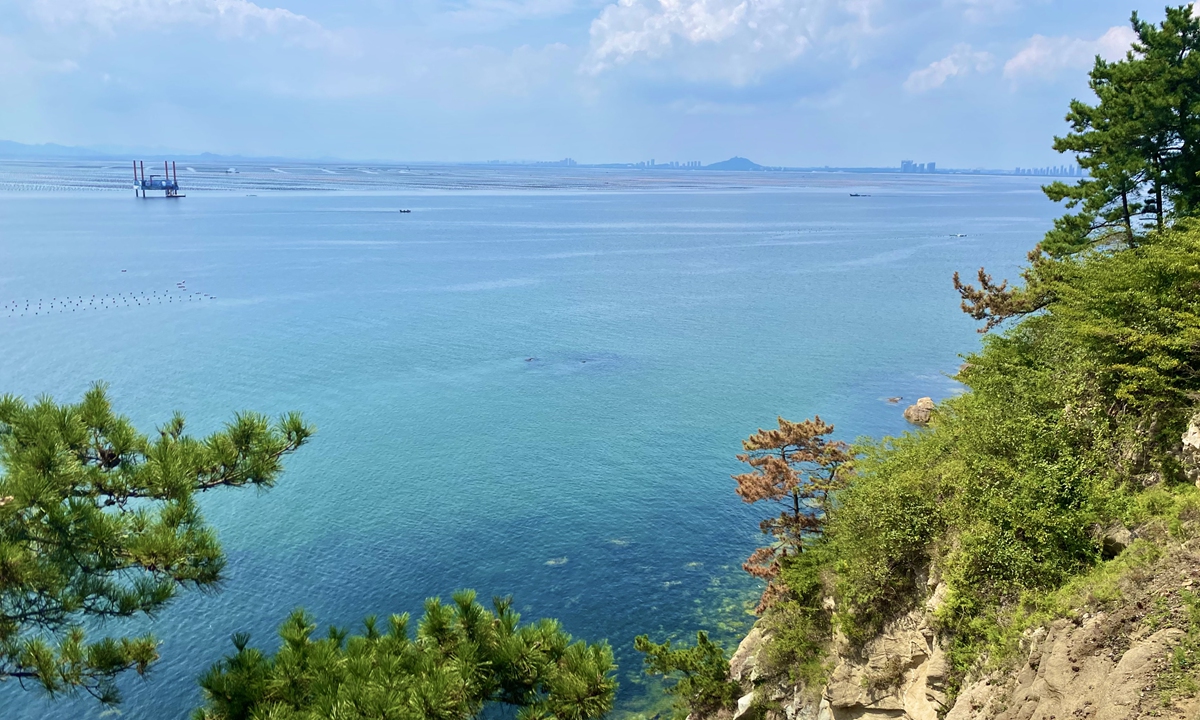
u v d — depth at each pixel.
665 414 75.12
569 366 92.44
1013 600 20.06
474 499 56.00
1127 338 23.70
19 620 15.50
